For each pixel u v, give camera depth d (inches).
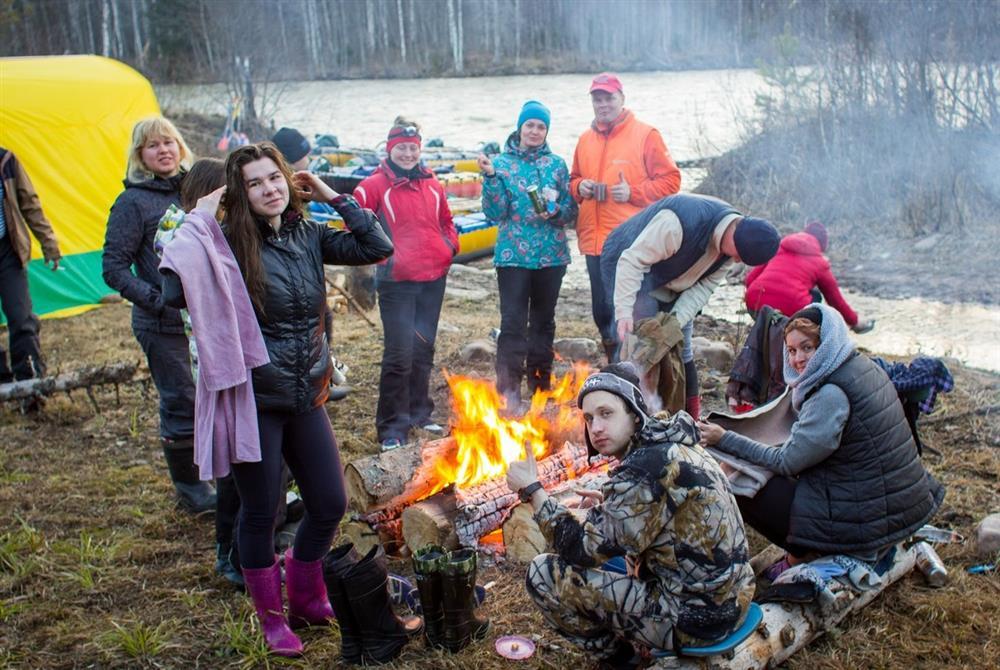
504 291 238.8
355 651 136.7
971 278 376.8
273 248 130.9
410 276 213.3
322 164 587.8
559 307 366.3
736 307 359.3
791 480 148.3
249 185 126.8
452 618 137.5
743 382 197.0
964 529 170.7
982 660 134.6
